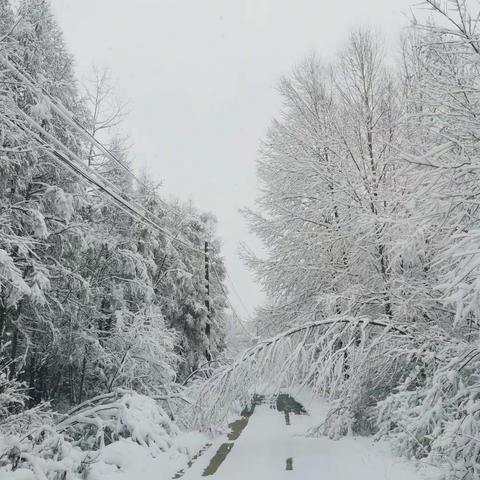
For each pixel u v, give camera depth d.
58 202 12.77
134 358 15.34
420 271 10.45
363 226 9.62
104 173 17.67
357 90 13.16
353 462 7.88
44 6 13.97
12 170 11.41
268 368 9.59
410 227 6.91
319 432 11.04
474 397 7.03
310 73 15.80
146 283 18.42
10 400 9.24
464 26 6.40
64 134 13.99
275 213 15.37
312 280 14.52
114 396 11.47
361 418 11.05
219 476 7.31
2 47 10.44
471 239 5.34
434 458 6.78
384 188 10.88
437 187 6.48
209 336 25.69
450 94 6.72
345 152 12.62
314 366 9.22
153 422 9.47
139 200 22.30
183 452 9.11
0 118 9.66
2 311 12.02
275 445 9.79
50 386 17.92
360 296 11.27
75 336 15.20
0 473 5.82
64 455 7.08
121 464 7.46
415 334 9.61
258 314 16.53
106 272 17.95
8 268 9.09
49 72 14.30
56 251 13.86
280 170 15.07
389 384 10.91
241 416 14.96
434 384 7.39
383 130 11.91
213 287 30.27
